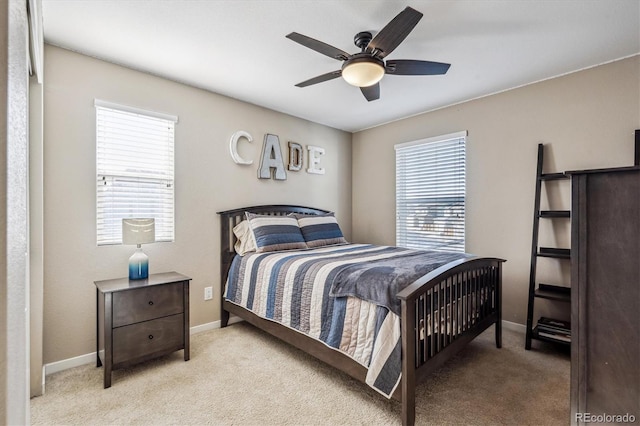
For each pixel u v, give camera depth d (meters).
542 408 1.91
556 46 2.44
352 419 1.82
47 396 2.03
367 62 2.04
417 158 4.03
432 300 1.95
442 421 1.79
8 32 0.36
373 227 4.55
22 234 0.47
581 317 0.90
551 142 2.97
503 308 3.27
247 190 3.57
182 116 3.07
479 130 3.45
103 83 2.61
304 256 2.81
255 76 2.95
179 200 3.03
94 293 2.54
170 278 2.56
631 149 2.57
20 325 0.45
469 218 3.52
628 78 2.58
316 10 2.02
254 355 2.63
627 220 0.85
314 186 4.32
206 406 1.94
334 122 4.36
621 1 1.92
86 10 2.01
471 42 2.38
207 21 2.13
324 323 2.13
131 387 2.14
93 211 2.54
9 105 0.36
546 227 3.00
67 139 2.43
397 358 1.73
